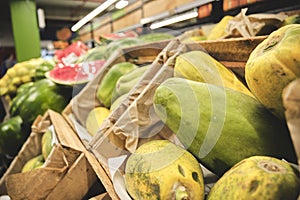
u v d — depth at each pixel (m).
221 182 0.32
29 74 1.57
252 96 0.40
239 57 0.49
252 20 0.56
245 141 0.35
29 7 3.46
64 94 1.08
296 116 0.20
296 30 0.32
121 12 3.27
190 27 1.53
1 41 4.95
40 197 0.57
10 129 1.12
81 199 0.59
